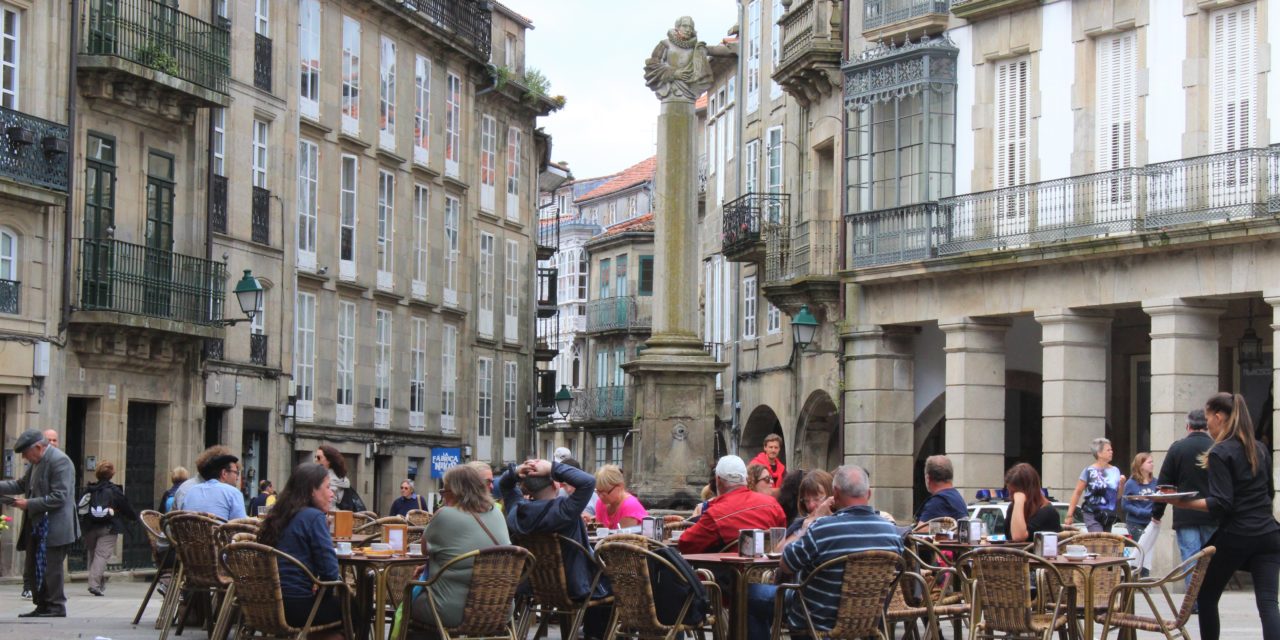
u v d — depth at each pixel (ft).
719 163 171.94
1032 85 105.09
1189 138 95.20
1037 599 46.06
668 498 84.69
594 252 273.33
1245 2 92.73
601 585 45.65
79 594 83.25
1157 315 94.27
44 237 101.50
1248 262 89.61
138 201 111.14
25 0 100.63
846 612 40.24
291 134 131.85
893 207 112.37
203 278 116.06
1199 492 46.34
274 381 128.26
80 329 104.17
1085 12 101.45
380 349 147.33
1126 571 45.14
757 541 43.55
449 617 40.32
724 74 169.07
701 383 85.66
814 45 124.67
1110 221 97.09
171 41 112.37
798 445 135.44
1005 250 102.32
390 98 149.28
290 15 131.54
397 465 149.07
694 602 42.55
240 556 40.14
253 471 125.90
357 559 42.91
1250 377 98.27
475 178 168.14
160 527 59.21
